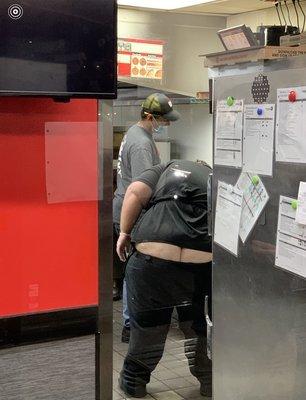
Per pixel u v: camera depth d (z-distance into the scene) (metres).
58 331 1.49
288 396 1.74
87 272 1.52
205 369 2.86
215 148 2.03
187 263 2.77
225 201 1.99
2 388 1.43
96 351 1.55
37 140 1.42
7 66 1.24
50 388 1.49
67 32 1.27
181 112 3.84
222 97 1.95
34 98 1.38
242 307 1.93
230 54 2.04
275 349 1.78
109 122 1.51
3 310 1.42
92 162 1.50
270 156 1.70
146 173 2.79
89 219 1.51
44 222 1.45
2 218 1.40
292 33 2.33
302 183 1.57
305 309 1.61
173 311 2.88
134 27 3.60
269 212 1.73
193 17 3.77
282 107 1.63
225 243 2.00
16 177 1.41
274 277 1.74
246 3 3.40
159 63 3.71
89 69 1.30
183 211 2.74
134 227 2.81
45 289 1.47
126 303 3.02
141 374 2.87
